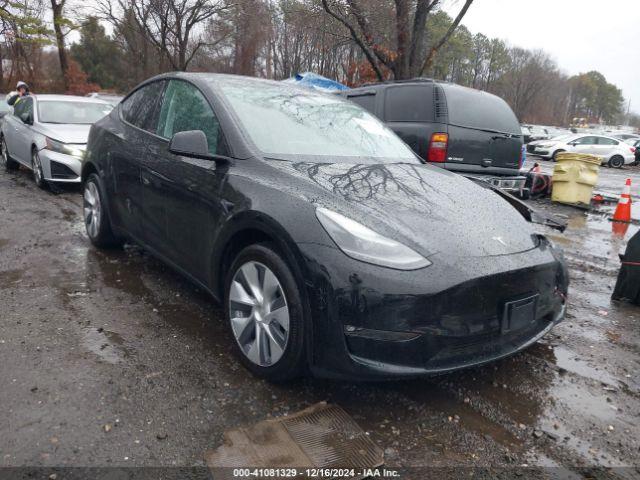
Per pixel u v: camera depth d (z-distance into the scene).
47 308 3.59
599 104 108.88
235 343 2.95
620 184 16.67
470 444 2.40
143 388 2.67
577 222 8.66
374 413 2.60
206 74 3.97
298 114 3.72
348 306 2.36
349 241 2.44
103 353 3.01
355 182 2.96
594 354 3.44
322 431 2.39
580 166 10.18
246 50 27.89
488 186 3.90
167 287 4.11
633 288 4.41
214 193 3.10
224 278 3.14
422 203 2.86
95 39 47.84
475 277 2.42
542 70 71.81
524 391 2.91
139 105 4.43
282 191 2.76
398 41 12.13
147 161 3.84
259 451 2.23
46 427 2.32
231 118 3.32
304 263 2.48
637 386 3.04
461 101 6.96
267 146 3.23
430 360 2.41
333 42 15.27
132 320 3.48
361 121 4.11
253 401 2.62
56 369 2.80
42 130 7.96
